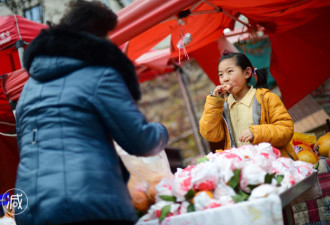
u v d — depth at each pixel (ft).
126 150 5.01
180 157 15.71
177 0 9.59
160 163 6.42
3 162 17.44
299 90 16.90
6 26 12.79
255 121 8.87
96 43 4.93
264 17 14.37
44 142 4.87
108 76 4.91
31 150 4.94
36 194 4.69
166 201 5.61
